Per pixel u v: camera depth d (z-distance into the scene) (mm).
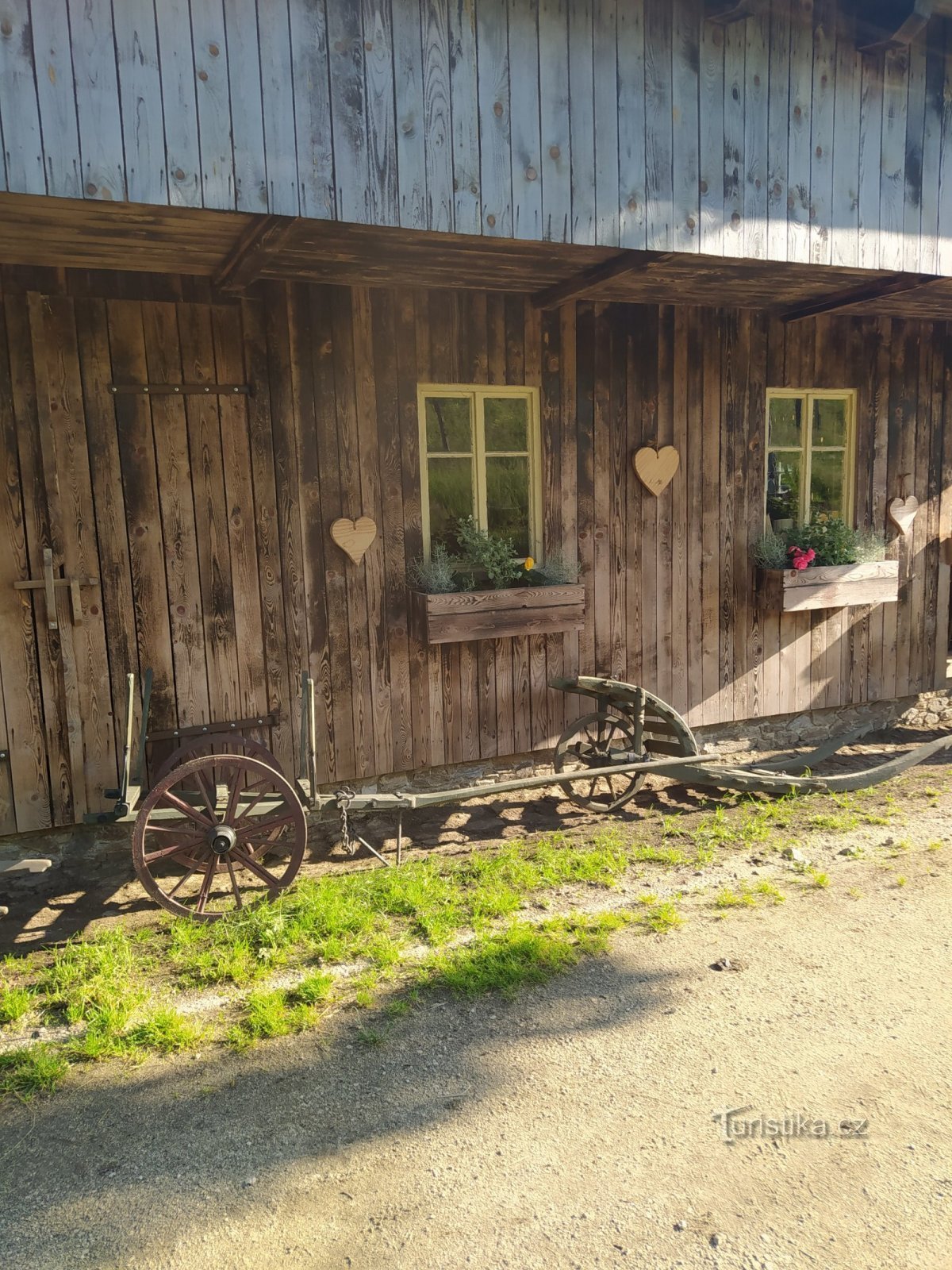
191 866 4211
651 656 6262
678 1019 3316
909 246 4949
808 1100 2869
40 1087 3021
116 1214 2482
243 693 5059
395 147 3691
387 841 5234
